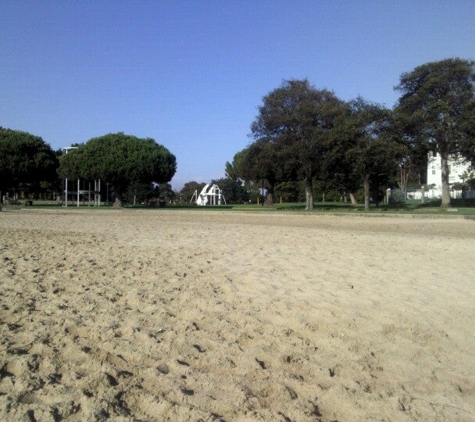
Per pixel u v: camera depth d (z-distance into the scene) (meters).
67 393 4.05
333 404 4.12
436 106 41.94
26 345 5.21
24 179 58.78
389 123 42.66
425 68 43.81
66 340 5.41
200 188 106.19
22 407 3.78
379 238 17.17
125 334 5.71
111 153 57.16
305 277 9.15
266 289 8.09
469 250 13.64
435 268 10.37
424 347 5.58
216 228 21.59
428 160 49.28
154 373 4.57
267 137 46.72
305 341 5.62
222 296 7.61
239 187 90.25
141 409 3.89
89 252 12.33
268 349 5.33
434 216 32.44
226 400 4.05
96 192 60.97
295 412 3.90
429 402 4.25
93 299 7.31
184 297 7.46
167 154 61.78
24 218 29.27
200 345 5.41
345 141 41.53
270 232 19.52
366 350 5.40
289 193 85.19
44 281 8.55
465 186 64.94
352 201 65.75
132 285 8.34
